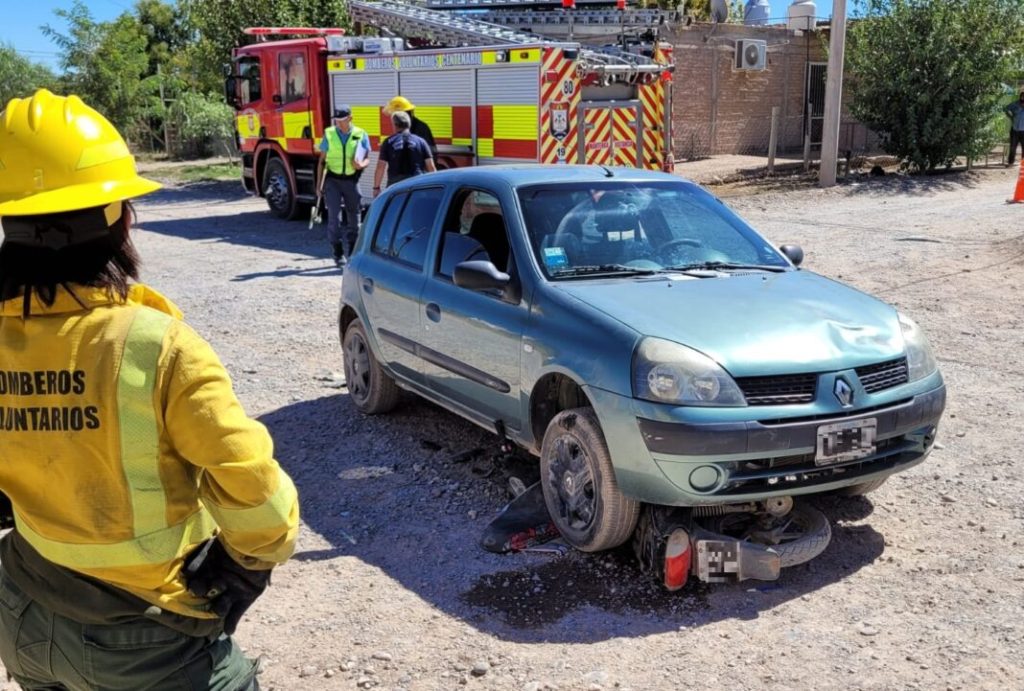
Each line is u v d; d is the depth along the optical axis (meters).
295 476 5.49
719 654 3.64
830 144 18.97
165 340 1.90
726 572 4.08
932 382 4.39
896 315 4.59
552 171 5.48
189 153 33.59
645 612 3.96
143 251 13.75
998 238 12.67
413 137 11.63
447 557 4.46
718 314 4.30
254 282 11.22
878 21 20.55
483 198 5.35
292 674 3.57
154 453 1.91
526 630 3.84
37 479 1.93
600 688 3.43
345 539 4.70
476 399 5.16
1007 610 3.89
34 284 1.88
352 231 12.14
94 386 1.87
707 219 5.41
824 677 3.48
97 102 33.25
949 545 4.46
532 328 4.61
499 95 13.02
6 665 2.13
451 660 3.63
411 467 5.54
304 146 16.28
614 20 15.30
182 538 1.99
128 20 34.12
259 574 2.04
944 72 19.89
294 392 7.04
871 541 4.53
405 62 14.30
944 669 3.51
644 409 3.94
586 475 4.30
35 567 2.00
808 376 4.05
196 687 2.06
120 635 1.97
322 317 9.39
